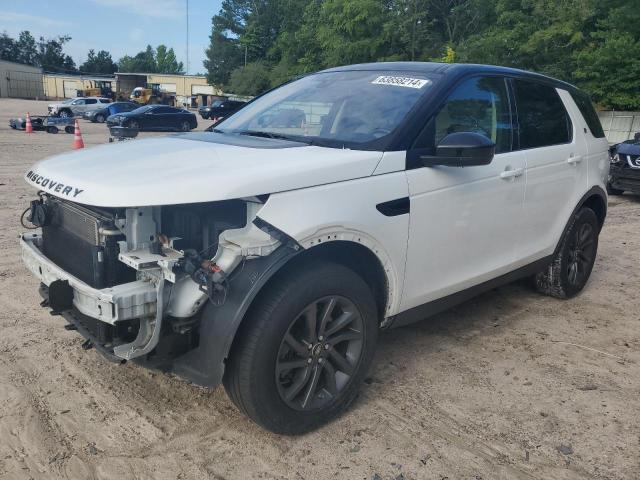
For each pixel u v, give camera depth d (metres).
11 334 4.03
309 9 46.94
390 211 3.08
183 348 2.77
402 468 2.79
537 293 5.35
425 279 3.43
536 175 4.19
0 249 5.95
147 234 2.65
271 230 2.60
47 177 2.93
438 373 3.74
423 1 37.28
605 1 25.19
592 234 5.21
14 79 78.81
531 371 3.83
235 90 63.59
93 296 2.59
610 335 4.48
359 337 3.10
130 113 28.45
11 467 2.67
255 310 2.68
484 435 3.08
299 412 2.91
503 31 28.30
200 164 2.78
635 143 11.36
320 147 3.21
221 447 2.89
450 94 3.54
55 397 3.27
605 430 3.18
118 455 2.80
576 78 25.55
